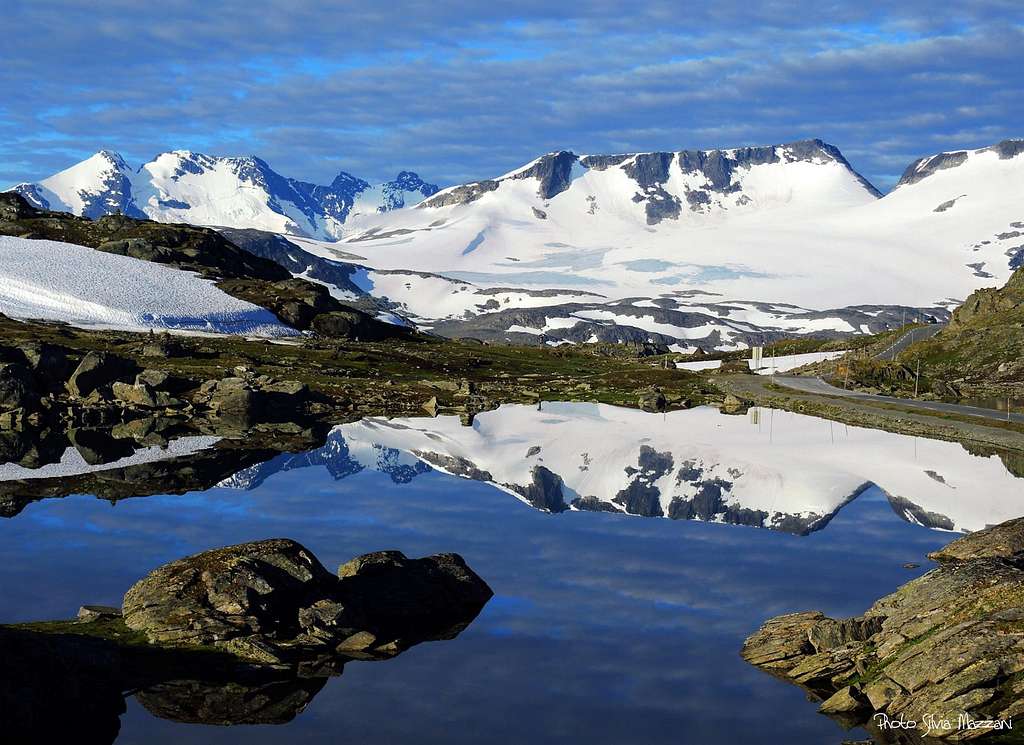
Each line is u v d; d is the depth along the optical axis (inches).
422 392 4963.1
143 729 1159.6
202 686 1261.1
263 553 1469.0
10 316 6368.1
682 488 2696.9
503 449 3366.1
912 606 1325.0
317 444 3403.1
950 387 4911.4
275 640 1371.8
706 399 5078.7
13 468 2834.6
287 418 4094.5
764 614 1579.7
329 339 7278.5
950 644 1185.4
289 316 7696.9
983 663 1143.6
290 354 5974.4
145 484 2625.5
